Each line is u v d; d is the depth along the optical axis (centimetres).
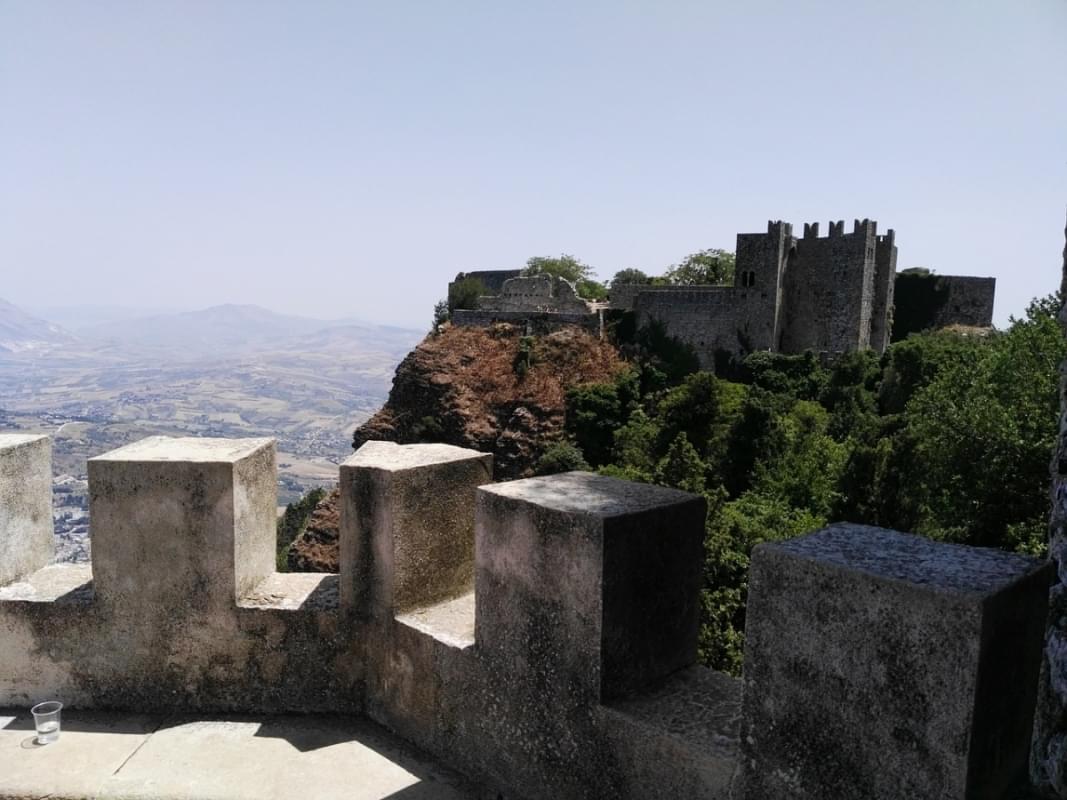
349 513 443
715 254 7375
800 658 255
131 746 428
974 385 2095
